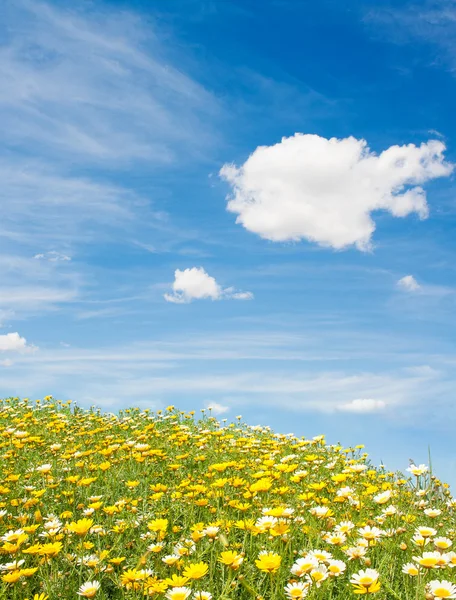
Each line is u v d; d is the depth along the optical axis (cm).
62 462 808
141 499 636
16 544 425
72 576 418
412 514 521
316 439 947
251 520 456
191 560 421
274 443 936
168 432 1079
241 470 734
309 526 464
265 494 564
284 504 514
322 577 355
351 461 853
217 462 830
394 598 385
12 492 650
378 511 566
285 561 417
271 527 424
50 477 697
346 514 527
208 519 530
